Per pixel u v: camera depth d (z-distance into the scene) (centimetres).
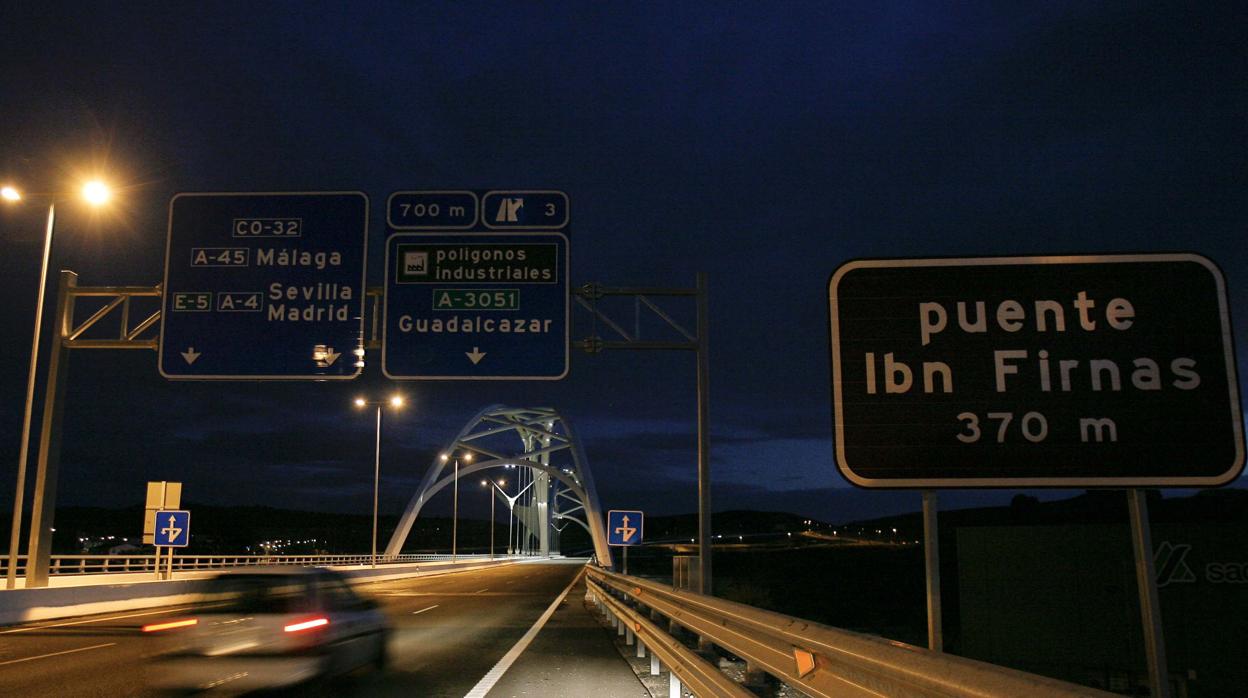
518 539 19912
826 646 441
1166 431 479
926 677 321
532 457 15525
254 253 1920
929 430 501
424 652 1557
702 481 1734
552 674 1263
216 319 1906
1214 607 1680
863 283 519
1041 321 500
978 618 1875
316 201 1927
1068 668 1780
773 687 661
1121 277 495
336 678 1197
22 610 2209
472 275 1828
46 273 2402
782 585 4941
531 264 1823
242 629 1023
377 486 5881
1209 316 485
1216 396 477
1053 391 493
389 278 1838
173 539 3506
